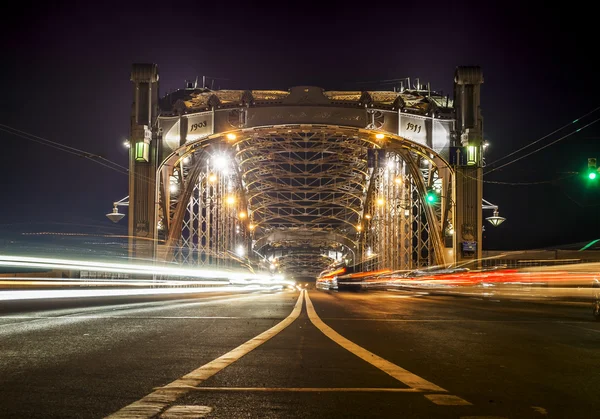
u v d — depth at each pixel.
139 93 56.34
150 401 4.64
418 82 69.19
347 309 19.69
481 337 10.72
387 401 4.84
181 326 11.50
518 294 40.16
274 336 9.98
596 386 5.81
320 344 8.87
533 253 55.03
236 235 94.56
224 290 52.03
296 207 121.31
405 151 62.34
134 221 55.12
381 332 11.33
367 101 57.12
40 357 7.02
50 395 4.84
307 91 56.81
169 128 57.25
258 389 5.25
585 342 10.19
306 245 148.25
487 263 56.94
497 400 4.99
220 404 4.60
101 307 18.80
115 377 5.73
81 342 8.55
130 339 9.07
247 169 96.88
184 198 61.94
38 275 35.31
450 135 57.34
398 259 74.94
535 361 7.61
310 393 5.11
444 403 4.79
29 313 14.97
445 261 57.84
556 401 5.01
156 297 31.00
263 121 56.59
